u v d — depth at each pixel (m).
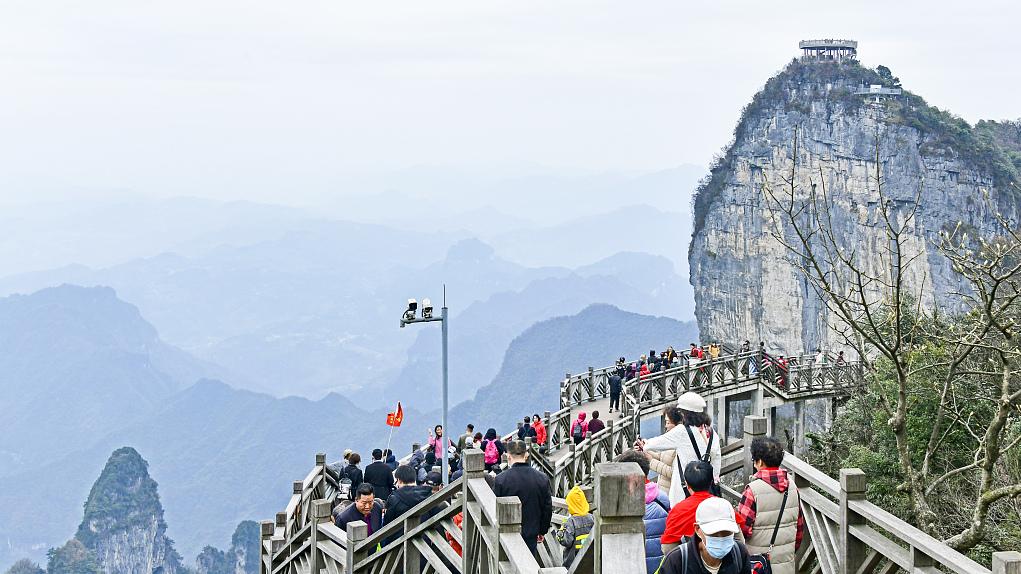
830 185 83.25
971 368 18.17
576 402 35.62
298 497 14.73
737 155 91.00
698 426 8.81
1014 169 77.06
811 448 28.42
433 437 20.25
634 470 5.17
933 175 77.50
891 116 80.12
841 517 7.43
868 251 80.06
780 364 37.50
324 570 10.55
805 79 85.62
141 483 188.12
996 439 11.56
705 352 40.41
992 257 14.80
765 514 7.21
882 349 13.14
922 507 12.72
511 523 6.39
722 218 92.69
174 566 192.75
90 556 166.75
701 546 5.82
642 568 5.10
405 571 8.76
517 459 8.23
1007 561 5.50
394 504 9.27
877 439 22.05
